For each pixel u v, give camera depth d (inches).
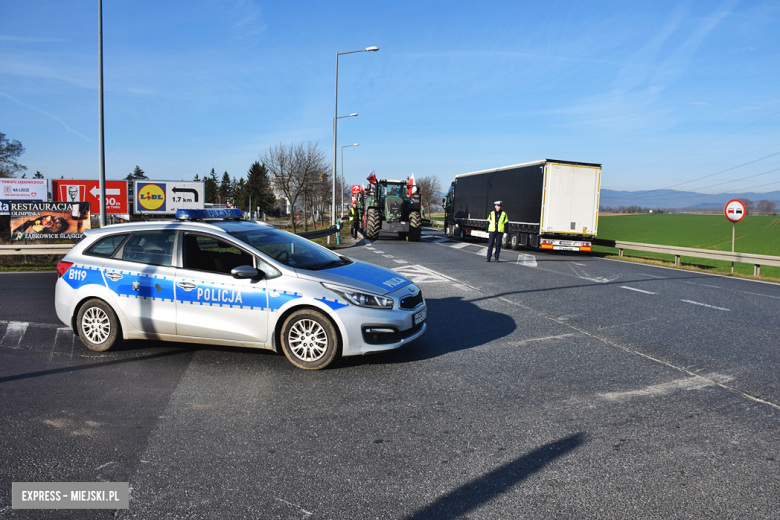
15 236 690.2
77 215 707.4
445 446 134.3
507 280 437.4
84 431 144.7
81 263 226.4
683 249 610.5
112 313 219.9
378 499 109.8
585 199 713.0
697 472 119.5
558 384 180.2
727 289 402.6
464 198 1040.8
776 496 109.4
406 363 205.6
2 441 138.3
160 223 226.2
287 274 200.4
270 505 107.8
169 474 120.9
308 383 183.5
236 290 203.0
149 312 213.6
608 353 217.3
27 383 184.7
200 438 140.1
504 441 136.8
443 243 954.1
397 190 1005.8
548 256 712.4
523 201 764.6
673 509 104.8
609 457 127.1
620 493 110.9
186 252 214.1
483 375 190.4
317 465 124.9
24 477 119.8
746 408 157.8
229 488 114.6
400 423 149.0
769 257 492.1
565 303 331.6
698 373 191.2
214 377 190.7
